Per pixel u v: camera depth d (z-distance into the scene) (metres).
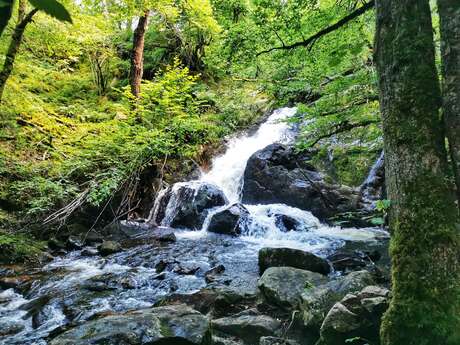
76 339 3.46
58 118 11.87
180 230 10.12
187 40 16.33
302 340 4.14
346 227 9.23
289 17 5.14
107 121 11.56
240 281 6.16
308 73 5.70
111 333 3.51
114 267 7.32
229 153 13.61
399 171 2.96
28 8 9.14
